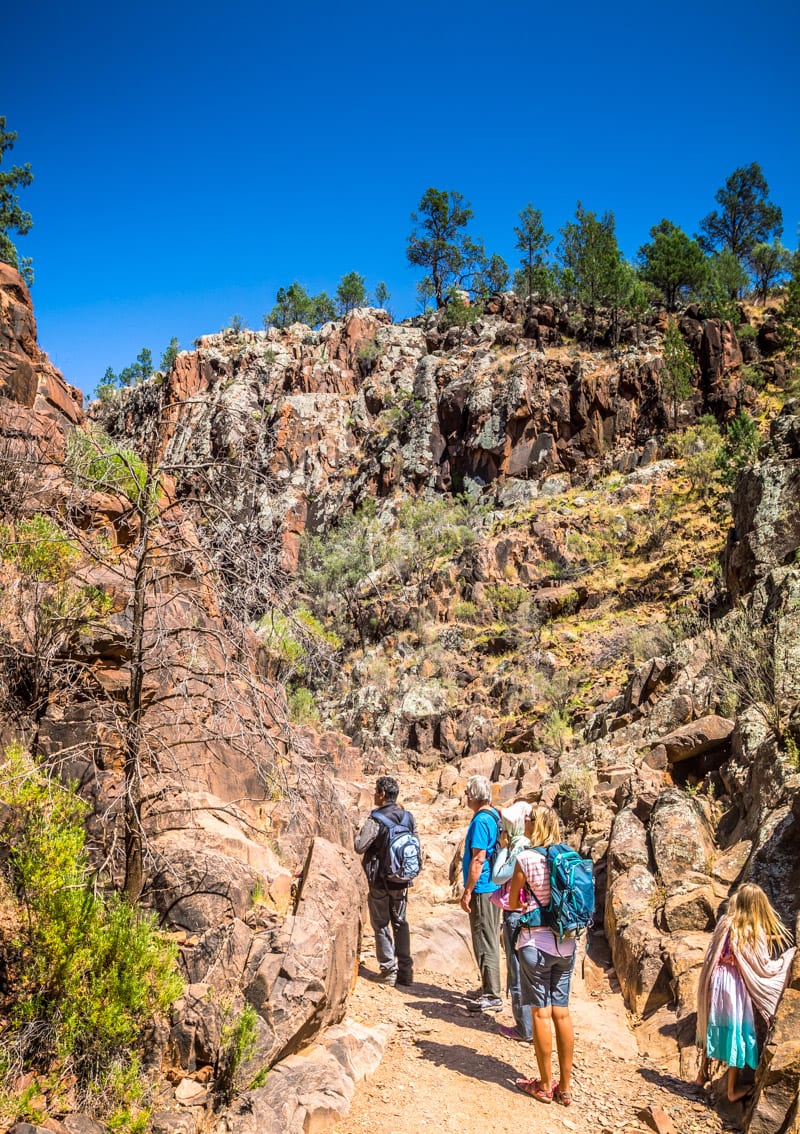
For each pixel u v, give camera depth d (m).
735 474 37.97
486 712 30.33
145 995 4.36
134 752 5.04
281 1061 5.01
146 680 5.63
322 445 65.81
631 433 47.91
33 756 5.22
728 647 11.81
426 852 10.30
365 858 7.15
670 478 42.75
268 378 76.62
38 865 4.35
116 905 4.75
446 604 40.12
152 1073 4.41
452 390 56.09
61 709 5.38
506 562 40.50
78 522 6.42
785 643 9.06
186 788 5.85
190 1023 4.56
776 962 5.23
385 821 7.10
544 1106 5.26
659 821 8.33
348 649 42.59
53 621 5.38
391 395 68.44
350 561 49.00
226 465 5.26
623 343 55.44
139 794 4.95
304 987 5.09
